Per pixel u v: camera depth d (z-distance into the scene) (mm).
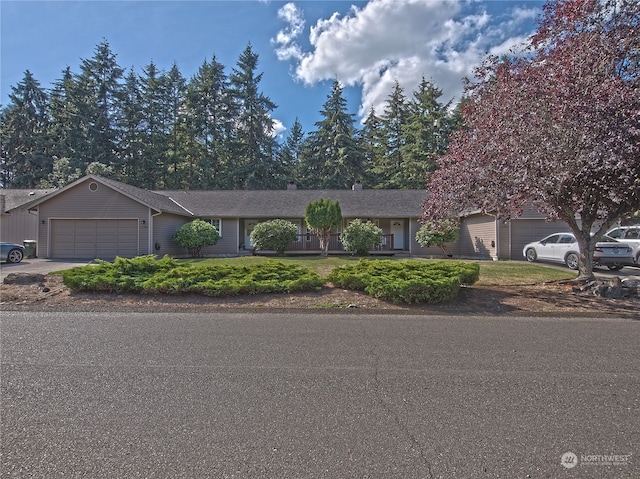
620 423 2770
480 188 7676
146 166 38375
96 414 2889
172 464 2262
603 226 8969
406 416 2875
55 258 17406
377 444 2486
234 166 38688
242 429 2676
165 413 2910
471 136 8484
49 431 2635
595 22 7324
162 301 7383
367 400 3154
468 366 3951
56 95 40188
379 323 5918
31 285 8438
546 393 3295
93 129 37375
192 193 23531
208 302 7359
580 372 3787
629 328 5617
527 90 7223
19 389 3342
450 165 8516
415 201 21891
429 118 34781
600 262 12570
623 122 6301
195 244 18281
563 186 7629
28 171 39219
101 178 17875
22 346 4605
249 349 4531
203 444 2482
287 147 50125
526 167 6918
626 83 6723
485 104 8312
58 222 17781
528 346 4684
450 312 6738
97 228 17750
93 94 39594
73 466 2234
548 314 6590
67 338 4965
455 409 2992
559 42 7598
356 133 43844
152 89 41469
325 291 8141
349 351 4473
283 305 7180
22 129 42438
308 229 20641
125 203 17688
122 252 17656
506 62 8258
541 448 2441
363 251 18766
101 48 39844
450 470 2205
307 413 2922
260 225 18469
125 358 4180
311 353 4391
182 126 39406
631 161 6199
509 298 7738
